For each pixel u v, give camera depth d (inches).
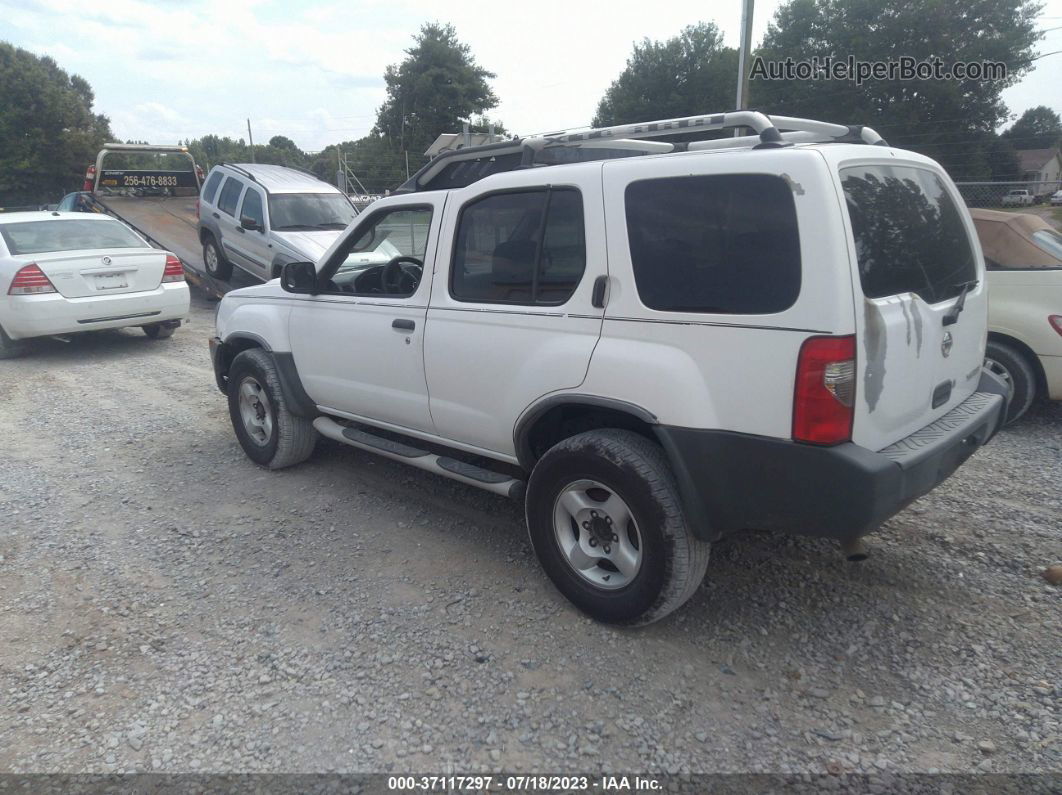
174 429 256.5
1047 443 224.5
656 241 122.9
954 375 139.5
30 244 364.2
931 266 132.9
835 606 142.7
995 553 160.4
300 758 108.0
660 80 1811.0
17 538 176.2
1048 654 127.3
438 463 167.6
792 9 1551.4
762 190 112.3
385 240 178.4
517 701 118.9
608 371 127.0
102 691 122.7
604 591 134.8
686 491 120.6
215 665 128.9
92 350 393.4
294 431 207.3
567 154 171.8
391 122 1909.4
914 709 115.6
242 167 502.9
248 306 212.8
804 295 108.2
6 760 108.3
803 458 110.1
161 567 161.9
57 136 1845.5
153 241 554.9
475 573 157.2
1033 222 241.3
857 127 143.4
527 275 141.3
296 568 160.6
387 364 171.0
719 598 146.1
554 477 137.6
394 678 124.7
